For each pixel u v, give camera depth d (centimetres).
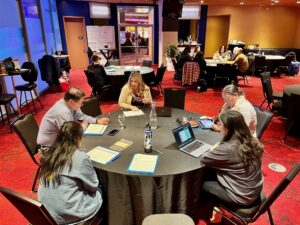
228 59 789
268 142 359
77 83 759
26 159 310
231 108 243
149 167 166
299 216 214
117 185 164
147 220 150
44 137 221
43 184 137
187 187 168
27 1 604
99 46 1055
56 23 930
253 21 1145
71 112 222
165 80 805
